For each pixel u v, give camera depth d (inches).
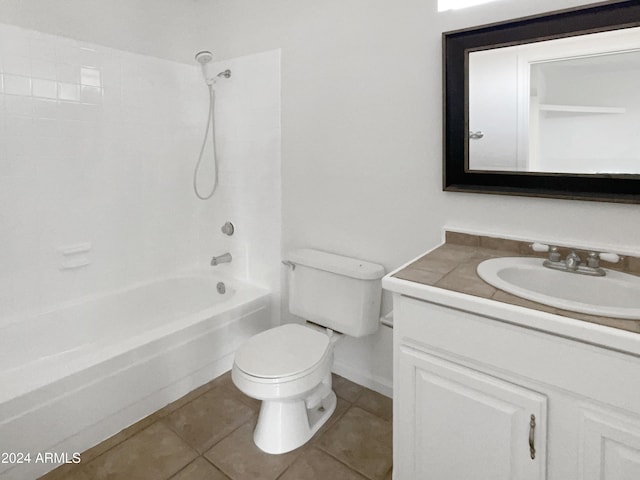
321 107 79.7
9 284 76.3
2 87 72.2
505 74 57.2
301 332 71.3
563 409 38.5
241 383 60.0
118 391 68.1
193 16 101.1
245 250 99.8
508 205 60.1
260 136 91.6
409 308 47.8
